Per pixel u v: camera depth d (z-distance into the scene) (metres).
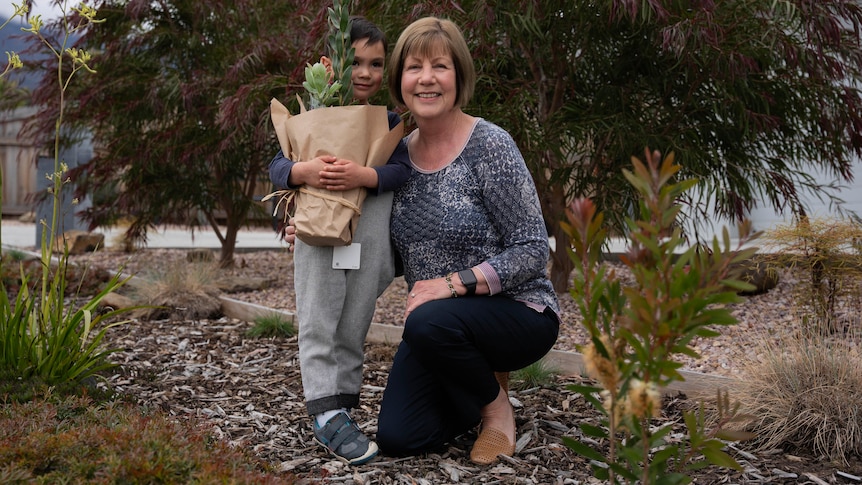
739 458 2.62
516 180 2.46
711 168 5.20
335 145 2.40
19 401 2.62
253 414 3.03
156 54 6.92
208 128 6.63
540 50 4.96
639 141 4.82
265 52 5.93
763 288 5.41
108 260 8.55
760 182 5.20
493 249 2.53
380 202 2.55
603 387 1.70
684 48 4.35
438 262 2.55
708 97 5.05
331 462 2.50
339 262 2.53
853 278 4.11
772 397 2.82
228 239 7.62
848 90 4.74
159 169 7.11
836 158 5.54
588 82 5.40
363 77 2.89
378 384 3.48
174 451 2.07
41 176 9.52
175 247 10.27
